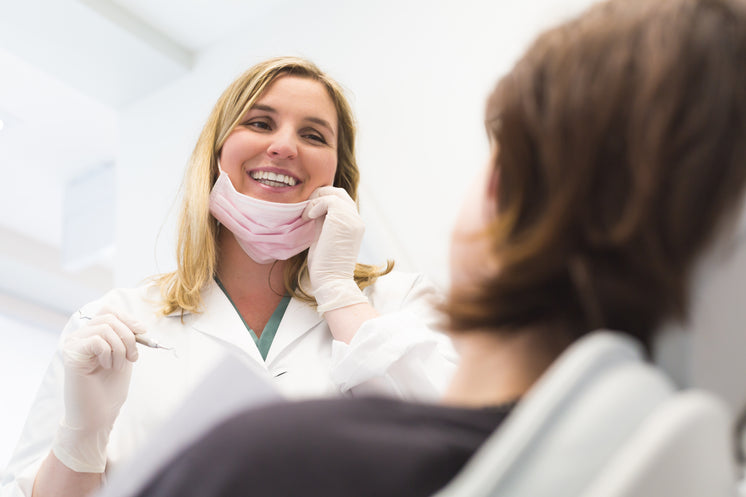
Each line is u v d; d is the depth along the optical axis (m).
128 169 3.41
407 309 1.48
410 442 0.42
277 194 1.55
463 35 2.61
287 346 1.48
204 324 1.50
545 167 0.46
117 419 1.41
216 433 0.43
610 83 0.45
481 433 0.44
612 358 0.39
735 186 0.43
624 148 0.44
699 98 0.44
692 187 0.43
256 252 1.55
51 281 5.36
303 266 1.60
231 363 0.47
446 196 2.47
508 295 0.48
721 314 0.46
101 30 3.10
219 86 3.21
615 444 0.36
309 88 1.63
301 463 0.41
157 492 0.43
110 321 1.31
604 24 0.48
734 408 0.48
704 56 0.44
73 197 4.62
